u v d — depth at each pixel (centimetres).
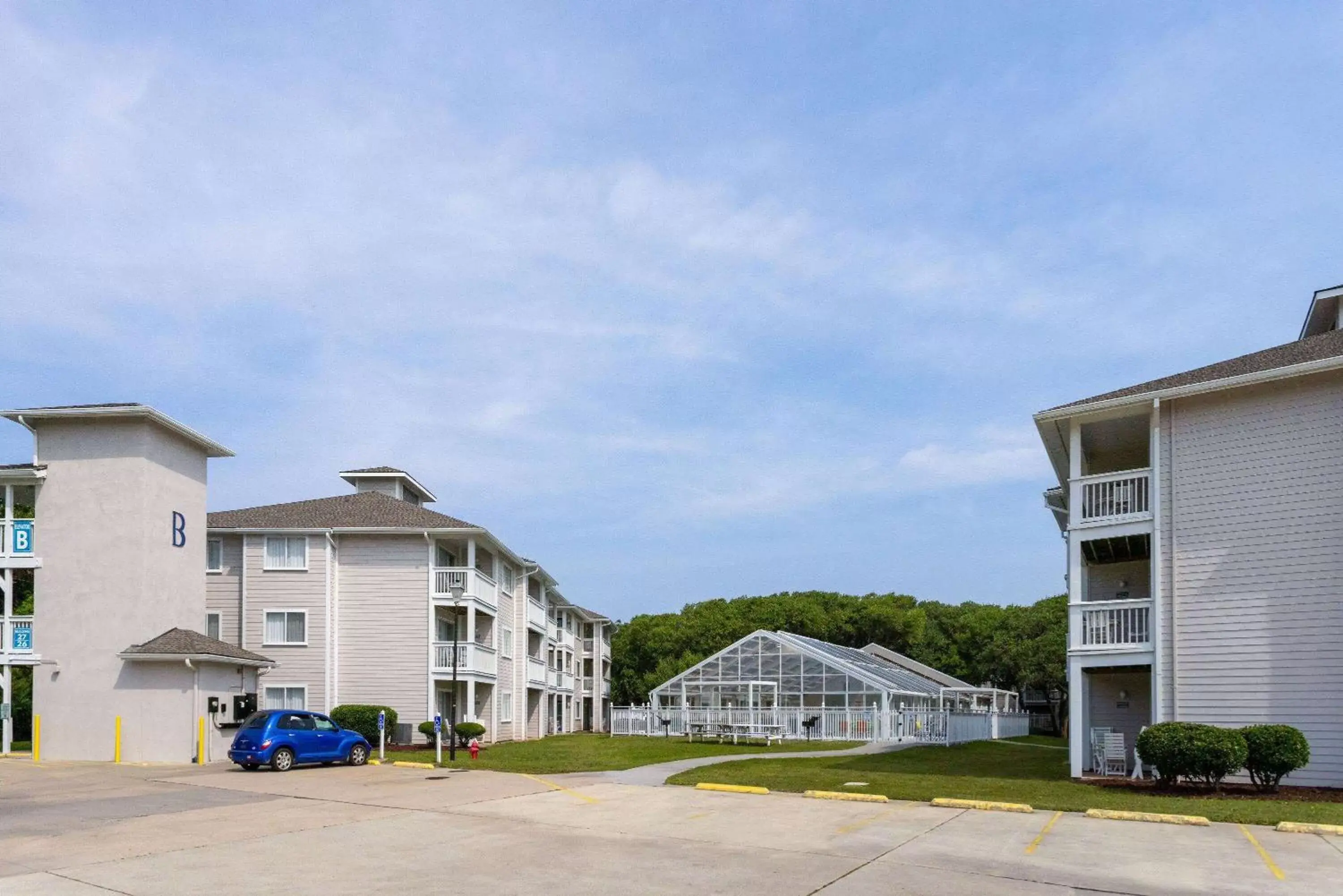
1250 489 2408
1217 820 1809
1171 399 2530
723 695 5281
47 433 3312
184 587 3488
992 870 1362
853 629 9106
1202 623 2428
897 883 1276
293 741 2828
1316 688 2262
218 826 1739
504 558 4938
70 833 1655
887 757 3491
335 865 1386
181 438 3497
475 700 4569
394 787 2353
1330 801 2061
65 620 3228
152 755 3122
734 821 1809
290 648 4088
